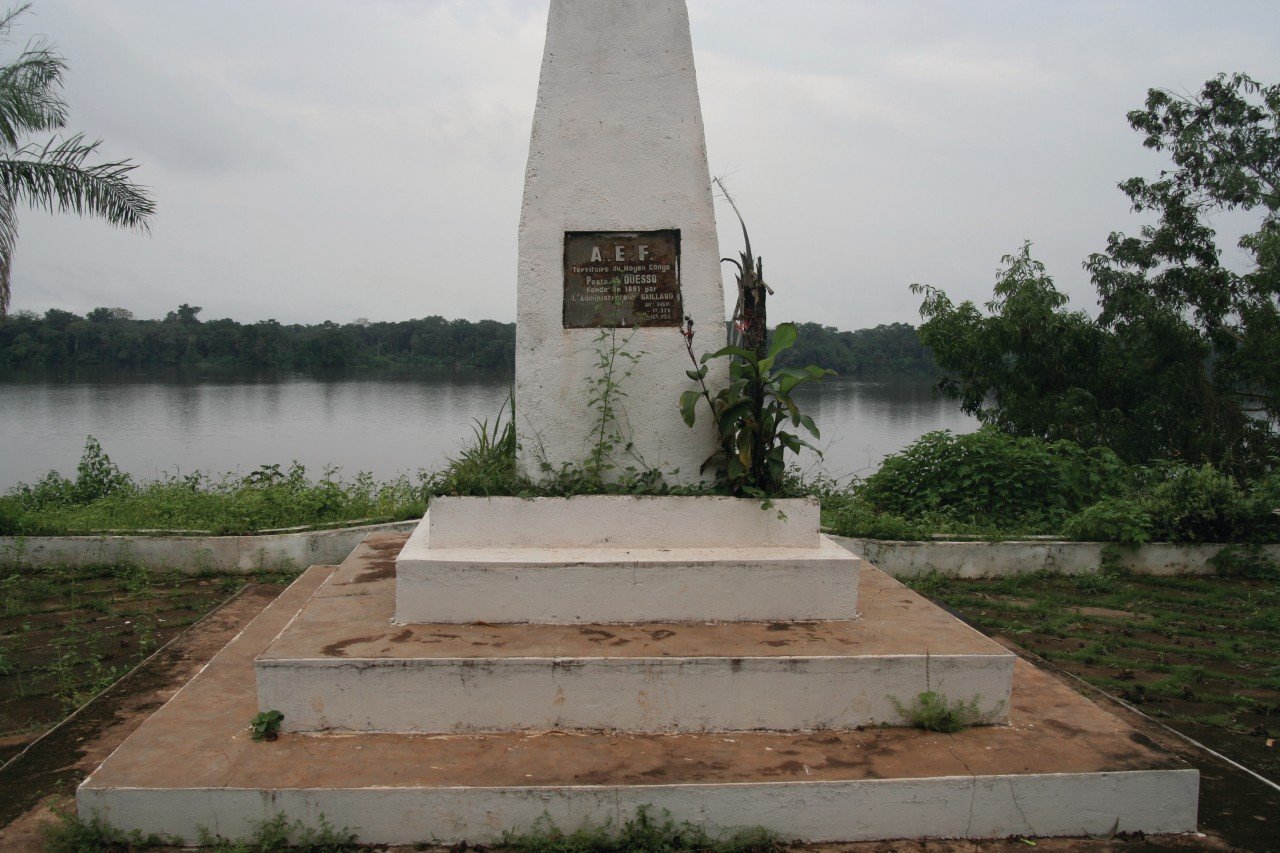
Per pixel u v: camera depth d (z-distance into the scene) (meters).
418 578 4.16
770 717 3.82
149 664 4.99
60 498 9.73
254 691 4.20
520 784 3.33
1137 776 3.46
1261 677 5.22
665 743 3.70
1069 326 13.80
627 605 4.21
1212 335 14.34
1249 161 14.67
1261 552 7.51
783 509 4.45
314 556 7.41
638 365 4.63
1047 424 13.74
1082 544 7.53
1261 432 14.12
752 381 4.52
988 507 8.66
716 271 4.67
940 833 3.43
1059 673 4.97
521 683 3.74
